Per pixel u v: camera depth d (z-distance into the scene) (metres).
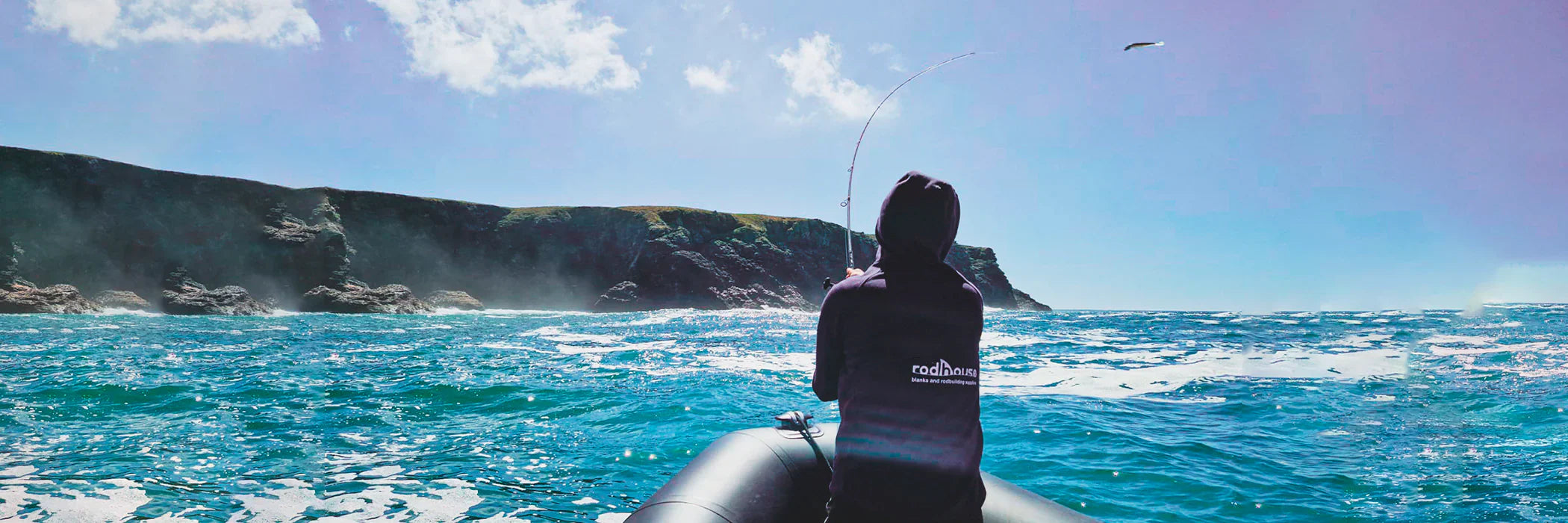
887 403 1.32
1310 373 9.33
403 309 55.44
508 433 5.41
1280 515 3.48
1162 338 18.17
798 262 80.94
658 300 70.44
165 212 53.06
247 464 4.37
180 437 5.16
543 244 74.06
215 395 7.29
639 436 5.30
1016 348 14.84
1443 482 3.98
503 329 25.14
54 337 17.23
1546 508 3.49
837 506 1.39
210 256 53.44
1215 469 4.31
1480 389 7.39
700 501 1.71
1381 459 4.52
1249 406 6.60
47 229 48.25
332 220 61.53
